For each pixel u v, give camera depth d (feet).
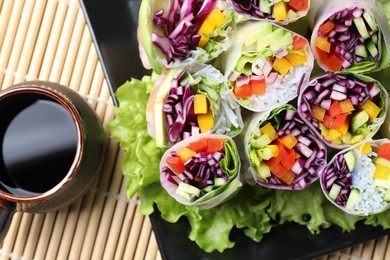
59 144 1.52
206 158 1.38
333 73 1.37
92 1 1.56
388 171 1.39
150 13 1.39
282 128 1.40
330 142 1.40
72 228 1.63
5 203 1.45
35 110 1.53
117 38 1.56
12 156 1.52
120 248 1.62
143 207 1.51
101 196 1.63
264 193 1.51
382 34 1.39
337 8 1.38
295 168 1.41
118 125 1.52
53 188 1.43
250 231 1.51
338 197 1.41
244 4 1.36
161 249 1.52
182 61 1.38
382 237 1.58
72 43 1.65
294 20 1.38
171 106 1.37
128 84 1.51
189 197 1.40
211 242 1.50
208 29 1.38
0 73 1.66
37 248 1.63
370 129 1.39
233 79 1.38
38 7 1.66
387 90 1.50
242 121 1.41
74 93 1.51
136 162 1.51
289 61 1.39
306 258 1.53
